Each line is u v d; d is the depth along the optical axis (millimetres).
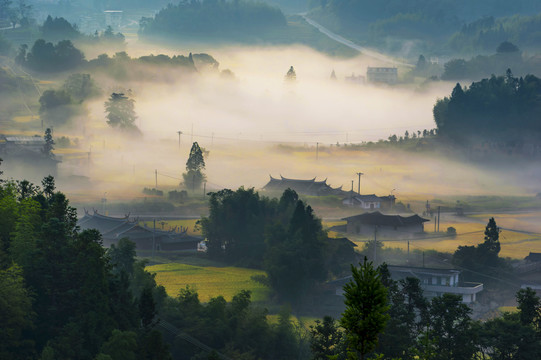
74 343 112188
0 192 137250
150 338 110750
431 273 178000
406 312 117875
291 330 137750
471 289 172375
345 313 50469
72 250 122188
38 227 130000
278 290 173875
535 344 115375
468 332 115375
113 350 108438
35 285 121062
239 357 122375
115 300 121188
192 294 139125
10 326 113188
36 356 114000
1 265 122062
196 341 125625
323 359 111250
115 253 147250
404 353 112188
